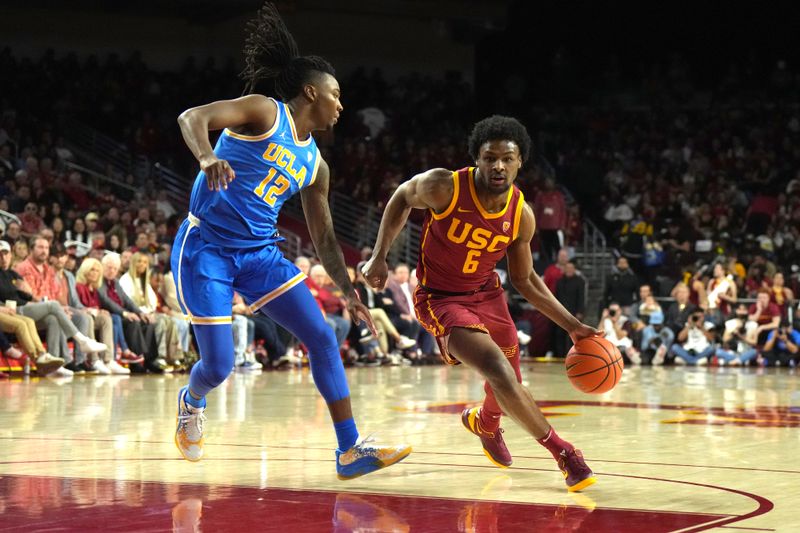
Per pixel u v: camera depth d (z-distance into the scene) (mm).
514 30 24734
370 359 13383
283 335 12695
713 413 6785
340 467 3756
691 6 24859
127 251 11656
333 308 13219
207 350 3785
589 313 17891
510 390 3689
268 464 4180
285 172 3803
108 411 6406
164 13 21000
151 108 19344
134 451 4508
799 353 14719
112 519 2982
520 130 3867
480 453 4629
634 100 24219
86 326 10375
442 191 3947
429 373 11531
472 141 3930
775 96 23375
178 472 3932
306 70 3820
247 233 3799
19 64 18812
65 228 13633
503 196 3939
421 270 4211
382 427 5719
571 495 3510
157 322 11156
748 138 22422
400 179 19156
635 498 3447
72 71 19297
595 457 4504
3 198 13898
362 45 23234
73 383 9039
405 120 21562
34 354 9719
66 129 18344
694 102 24031
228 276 3811
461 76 24141
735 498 3436
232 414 6383
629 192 20562
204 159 3410
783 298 15031
